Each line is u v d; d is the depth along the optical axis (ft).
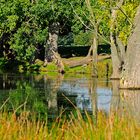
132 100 106.22
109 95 119.85
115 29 180.86
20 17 248.93
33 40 243.81
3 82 160.76
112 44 185.88
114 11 174.60
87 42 286.05
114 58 184.65
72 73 220.84
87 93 125.70
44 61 242.17
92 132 42.37
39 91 130.72
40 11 244.42
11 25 242.17
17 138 41.55
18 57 242.17
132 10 175.63
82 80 173.88
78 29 248.93
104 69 200.54
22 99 110.42
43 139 42.16
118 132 41.39
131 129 41.78
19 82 161.17
